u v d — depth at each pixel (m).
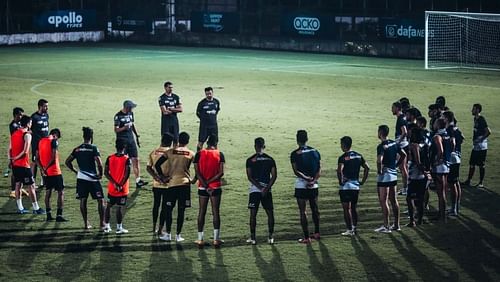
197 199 25.97
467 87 54.06
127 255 20.33
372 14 80.75
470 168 27.84
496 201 25.86
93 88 53.66
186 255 20.36
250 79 58.81
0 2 84.81
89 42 90.31
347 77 60.19
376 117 42.22
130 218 23.91
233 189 27.28
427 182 23.05
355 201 21.98
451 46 72.50
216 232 21.06
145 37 90.31
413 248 20.91
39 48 82.25
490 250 20.72
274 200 25.81
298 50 81.75
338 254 20.41
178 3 88.94
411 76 60.81
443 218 23.52
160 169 21.50
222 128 39.03
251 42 84.81
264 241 21.55
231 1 96.88
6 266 19.47
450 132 24.09
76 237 21.91
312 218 22.77
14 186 26.47
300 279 18.56
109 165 22.11
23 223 23.30
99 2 91.81
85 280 18.50
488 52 70.75
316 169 21.41
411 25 74.44
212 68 66.19
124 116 27.97
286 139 36.12
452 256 20.22
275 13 86.75
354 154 21.84
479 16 71.44
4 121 40.66
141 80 57.97
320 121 41.03
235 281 18.45
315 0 84.12
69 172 29.81
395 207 22.44
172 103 32.16
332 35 79.31
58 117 42.00
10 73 61.62
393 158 22.33
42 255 20.33
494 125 39.59
